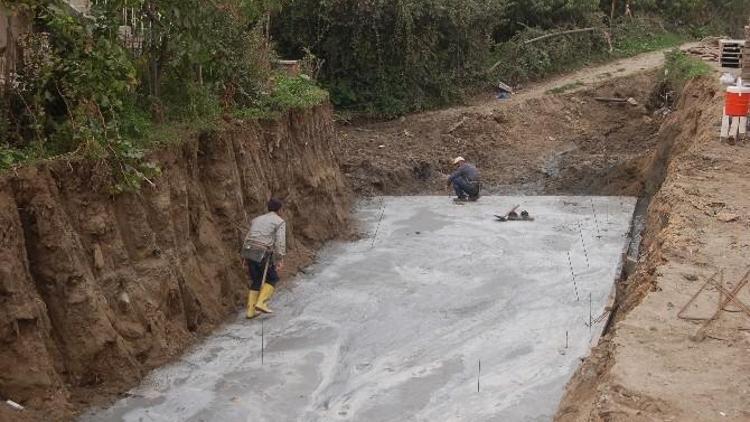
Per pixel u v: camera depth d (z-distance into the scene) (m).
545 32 30.73
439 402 8.90
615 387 5.99
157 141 10.70
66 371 8.64
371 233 16.41
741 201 11.34
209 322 10.98
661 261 8.91
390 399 9.00
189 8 11.91
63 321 8.66
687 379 6.11
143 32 12.05
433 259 14.37
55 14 9.82
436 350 10.39
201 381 9.39
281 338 10.80
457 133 24.81
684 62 25.80
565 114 26.16
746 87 14.95
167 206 10.45
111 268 9.41
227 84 13.99
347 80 26.47
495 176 22.59
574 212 18.09
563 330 10.84
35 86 9.81
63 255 8.63
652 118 25.30
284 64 21.11
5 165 8.52
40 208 8.52
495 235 16.03
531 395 8.90
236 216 12.23
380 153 22.97
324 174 16.38
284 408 8.84
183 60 12.52
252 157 13.29
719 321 7.14
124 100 11.41
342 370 9.85
